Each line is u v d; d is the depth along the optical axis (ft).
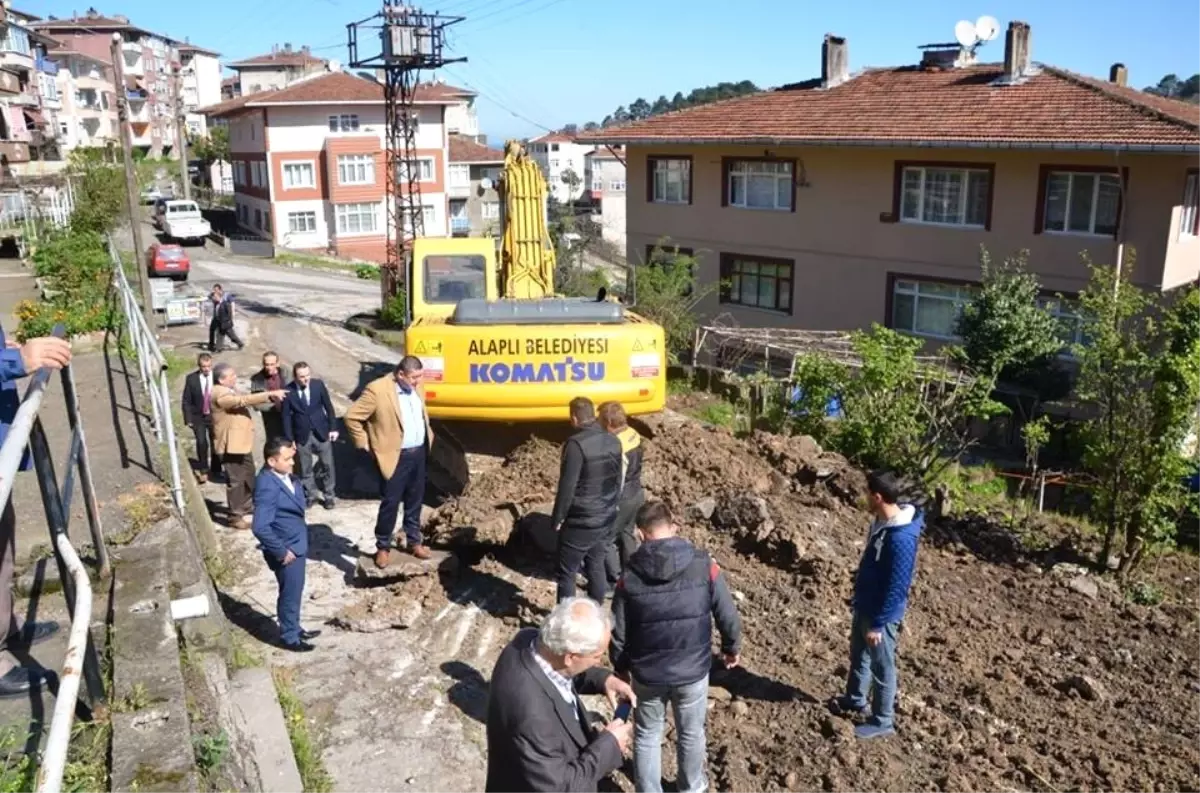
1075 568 31.68
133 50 285.02
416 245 40.14
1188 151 61.93
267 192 175.32
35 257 64.95
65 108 253.03
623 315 32.35
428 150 181.37
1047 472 44.73
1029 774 18.80
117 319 46.06
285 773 16.81
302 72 279.90
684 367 61.21
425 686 21.59
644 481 31.24
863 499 33.14
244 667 20.17
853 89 91.30
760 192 89.25
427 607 25.34
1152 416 31.83
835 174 82.84
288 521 22.49
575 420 22.47
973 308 70.79
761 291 91.25
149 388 32.76
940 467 41.06
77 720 14.53
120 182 87.97
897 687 21.90
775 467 34.83
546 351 30.73
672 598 16.34
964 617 26.30
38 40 187.83
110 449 29.22
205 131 309.22
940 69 89.45
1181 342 32.81
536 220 40.40
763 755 19.21
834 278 84.94
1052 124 70.33
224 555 28.96
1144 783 18.62
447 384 30.81
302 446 33.09
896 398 41.63
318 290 122.42
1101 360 33.65
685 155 93.25
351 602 26.02
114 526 22.86
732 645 17.58
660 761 17.72
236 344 68.80
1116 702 22.06
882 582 18.95
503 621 24.71
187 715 15.14
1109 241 68.80
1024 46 79.25
